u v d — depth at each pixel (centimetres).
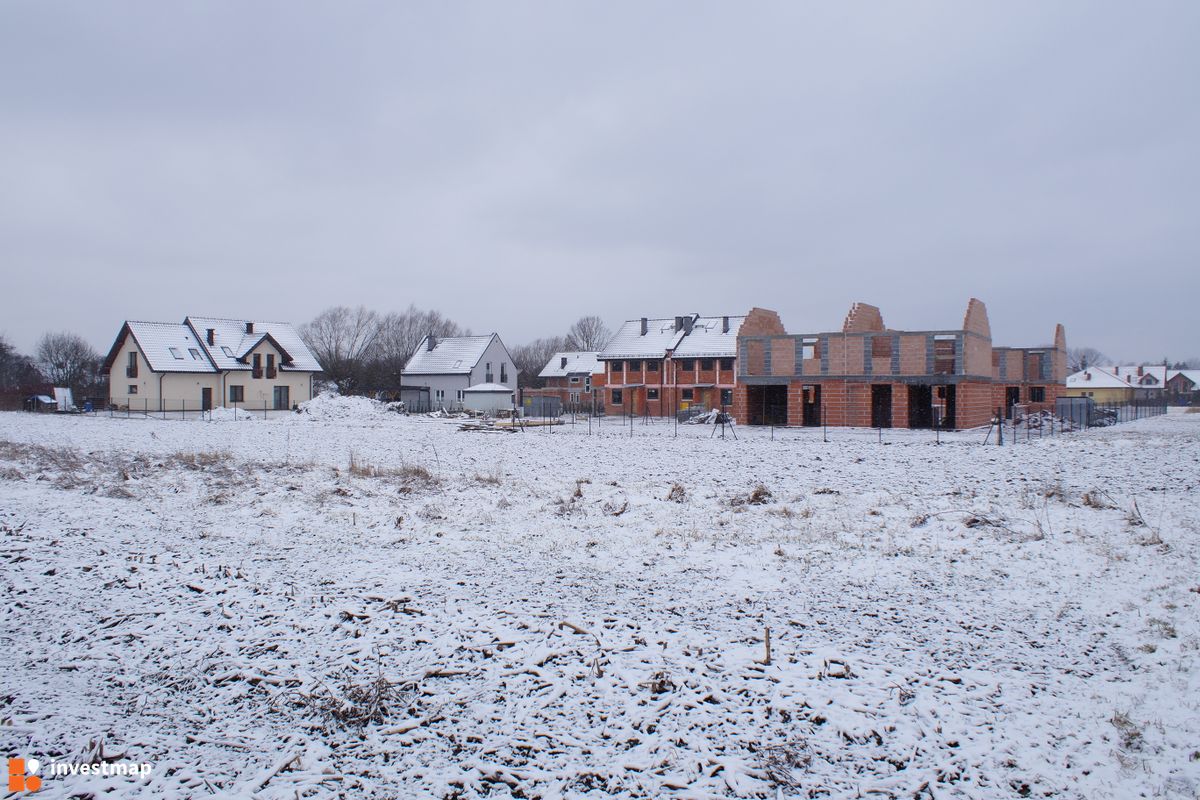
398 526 1364
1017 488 1777
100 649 761
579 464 2450
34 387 6788
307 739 587
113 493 1628
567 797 511
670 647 770
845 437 3609
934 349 4188
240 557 1123
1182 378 11850
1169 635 798
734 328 6169
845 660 741
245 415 5241
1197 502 1493
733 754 568
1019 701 658
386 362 8538
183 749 568
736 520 1416
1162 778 539
